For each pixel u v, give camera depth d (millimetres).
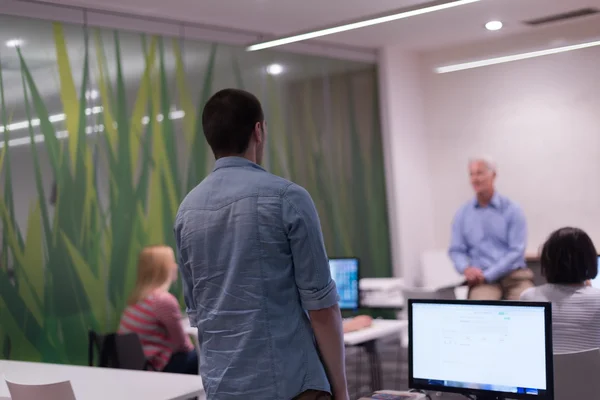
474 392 2475
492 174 6312
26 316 4777
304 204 1911
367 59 7660
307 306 1905
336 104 7305
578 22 7008
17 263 4762
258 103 2068
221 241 1951
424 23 6711
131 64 5562
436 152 8031
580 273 3057
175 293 5691
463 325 2520
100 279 5215
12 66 4855
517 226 6176
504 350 2441
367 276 7492
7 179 4762
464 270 6160
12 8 4879
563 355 2697
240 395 1902
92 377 3367
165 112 5762
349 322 4742
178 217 2086
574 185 7184
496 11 6387
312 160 7020
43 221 4926
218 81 6211
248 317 1897
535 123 7387
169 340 4723
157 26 5770
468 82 7789
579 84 7094
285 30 6512
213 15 5844
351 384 5930
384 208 7766
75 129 5164
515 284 6031
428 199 8047
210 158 6062
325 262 1911
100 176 5281
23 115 4883
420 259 7895
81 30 5266
